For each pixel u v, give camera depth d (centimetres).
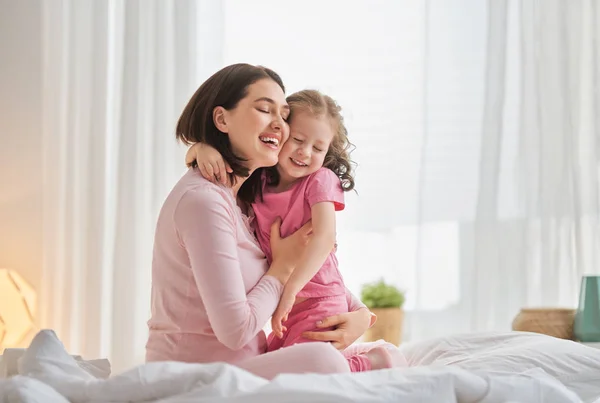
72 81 344
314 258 182
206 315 173
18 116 346
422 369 141
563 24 343
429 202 342
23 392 131
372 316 198
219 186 179
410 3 360
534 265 338
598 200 340
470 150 344
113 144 345
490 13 342
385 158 356
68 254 340
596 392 170
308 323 186
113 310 332
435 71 347
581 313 298
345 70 361
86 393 137
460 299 337
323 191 188
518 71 346
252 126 181
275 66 362
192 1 345
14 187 344
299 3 362
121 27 346
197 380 133
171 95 342
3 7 349
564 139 340
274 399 125
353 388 129
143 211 339
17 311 323
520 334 201
